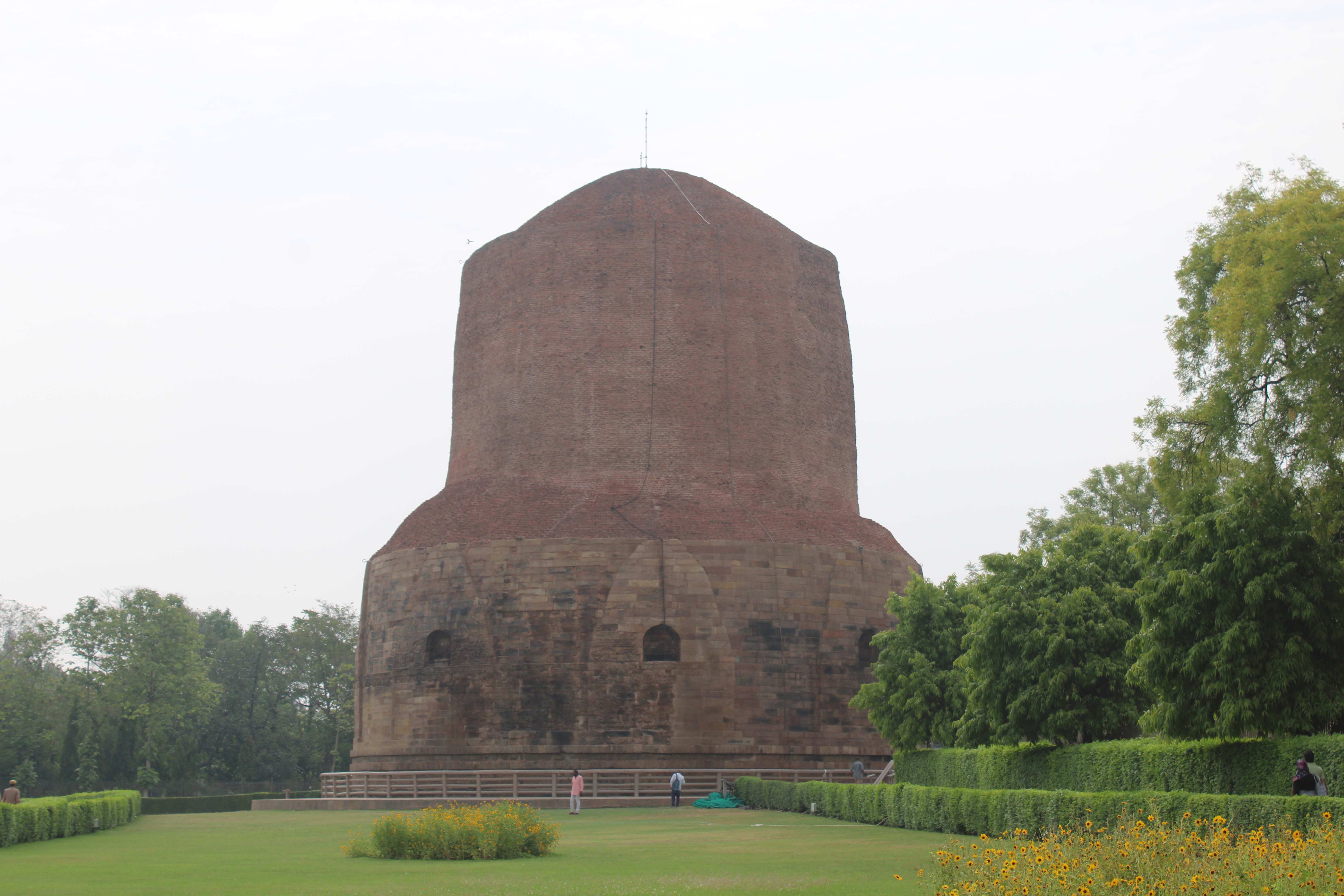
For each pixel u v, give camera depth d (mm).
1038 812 28000
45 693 99562
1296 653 25984
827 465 64812
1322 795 21047
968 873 16906
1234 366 28984
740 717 54812
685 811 47750
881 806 38125
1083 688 33875
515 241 65188
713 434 61531
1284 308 28734
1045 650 34219
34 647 100938
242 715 112000
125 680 94000
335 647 112125
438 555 57875
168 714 94875
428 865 26641
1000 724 34781
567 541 56156
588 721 54188
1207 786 26031
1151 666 28000
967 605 39156
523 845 28562
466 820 29000
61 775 90562
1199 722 27297
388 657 58406
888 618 59250
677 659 55062
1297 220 28266
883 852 28031
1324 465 28891
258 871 25156
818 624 57094
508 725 54594
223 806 76125
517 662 55188
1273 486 28250
